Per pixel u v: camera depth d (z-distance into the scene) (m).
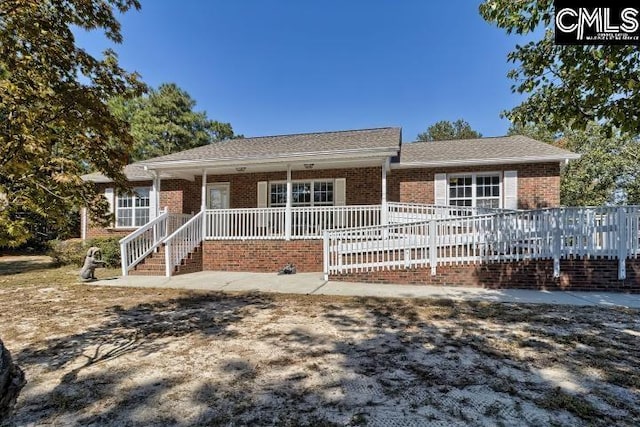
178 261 10.64
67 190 3.34
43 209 3.25
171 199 15.66
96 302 6.81
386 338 4.54
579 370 3.51
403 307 6.24
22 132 2.79
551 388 3.12
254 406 2.83
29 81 3.00
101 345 4.34
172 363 3.75
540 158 11.55
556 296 7.14
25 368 3.63
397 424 2.55
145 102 29.03
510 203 12.05
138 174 15.95
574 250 7.77
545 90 5.54
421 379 3.31
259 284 8.75
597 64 4.68
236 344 4.33
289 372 3.49
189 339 4.54
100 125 3.49
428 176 12.88
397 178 13.18
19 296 7.42
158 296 7.37
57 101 3.17
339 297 7.15
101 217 3.87
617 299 6.83
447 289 7.99
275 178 14.29
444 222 8.58
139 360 3.84
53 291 7.97
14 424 2.57
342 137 13.73
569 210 7.83
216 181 14.92
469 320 5.38
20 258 16.28
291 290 7.94
